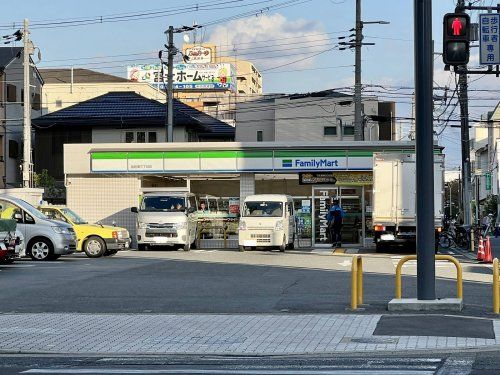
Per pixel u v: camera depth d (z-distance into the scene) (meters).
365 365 9.28
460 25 13.45
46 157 53.56
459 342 10.62
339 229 34.25
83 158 37.16
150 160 36.34
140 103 54.69
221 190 37.00
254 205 32.66
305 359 9.87
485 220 37.91
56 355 10.38
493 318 12.74
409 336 11.11
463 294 16.41
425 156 13.47
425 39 13.37
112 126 52.94
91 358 10.13
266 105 70.44
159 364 9.61
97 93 73.62
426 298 13.66
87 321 13.05
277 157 35.59
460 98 39.00
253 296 16.39
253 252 32.03
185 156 36.12
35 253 26.14
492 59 21.16
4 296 16.50
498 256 30.58
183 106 60.41
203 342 11.03
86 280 19.67
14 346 10.88
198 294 16.81
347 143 35.22
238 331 11.86
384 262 25.80
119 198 37.00
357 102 41.81
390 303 13.59
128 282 19.25
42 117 53.12
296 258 27.94
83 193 37.22
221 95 100.31
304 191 36.44
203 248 35.78
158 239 32.50
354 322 12.46
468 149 38.97
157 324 12.65
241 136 70.94
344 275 20.98
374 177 30.66
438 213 31.17
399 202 30.39
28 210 26.38
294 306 14.72
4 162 52.62
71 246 26.64
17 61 55.09
